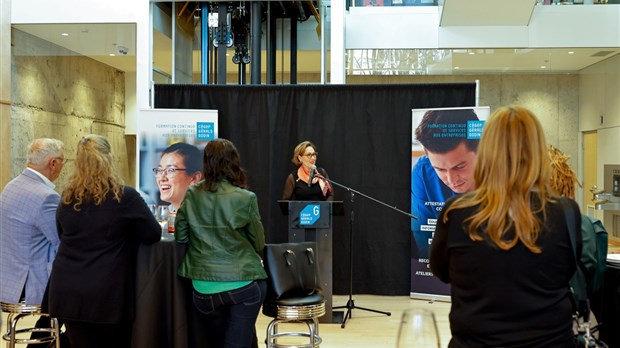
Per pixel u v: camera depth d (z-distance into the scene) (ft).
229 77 26.30
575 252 5.38
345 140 21.07
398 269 20.98
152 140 20.52
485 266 5.31
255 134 21.17
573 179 7.93
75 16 23.52
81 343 10.11
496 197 5.34
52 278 9.82
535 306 5.21
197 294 9.96
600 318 9.45
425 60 26.71
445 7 25.41
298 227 16.79
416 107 20.79
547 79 30.86
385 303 20.04
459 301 5.53
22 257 10.55
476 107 19.38
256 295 9.99
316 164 21.07
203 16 24.38
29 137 27.81
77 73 32.58
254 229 10.03
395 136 20.95
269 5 24.50
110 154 10.00
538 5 26.86
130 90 39.29
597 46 26.68
